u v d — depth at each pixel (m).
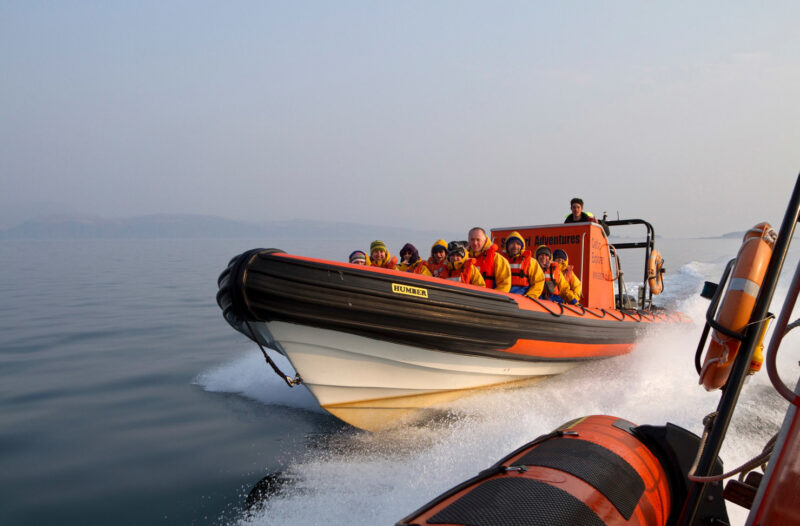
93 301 14.40
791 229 1.68
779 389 1.36
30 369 7.16
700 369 1.97
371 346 4.73
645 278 8.43
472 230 6.03
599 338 6.45
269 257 4.34
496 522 1.50
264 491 3.63
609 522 1.63
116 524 3.22
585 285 7.23
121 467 4.05
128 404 5.64
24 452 4.35
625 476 1.89
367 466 4.03
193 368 7.21
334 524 3.15
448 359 5.08
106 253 52.88
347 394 4.93
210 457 4.24
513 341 5.34
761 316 1.69
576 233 7.34
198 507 3.42
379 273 4.56
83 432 4.81
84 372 7.00
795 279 1.37
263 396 5.93
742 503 2.00
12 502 3.50
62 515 3.33
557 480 1.75
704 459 1.75
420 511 1.66
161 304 13.84
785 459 1.32
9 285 19.16
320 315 4.39
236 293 4.31
